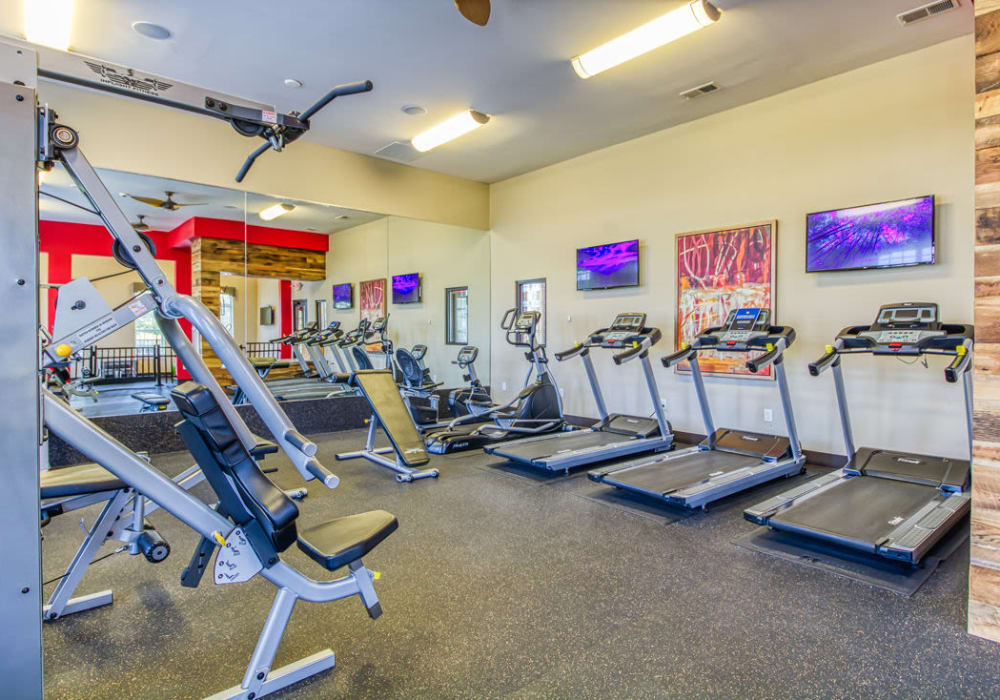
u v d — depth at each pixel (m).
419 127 5.38
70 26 3.53
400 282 6.80
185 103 1.75
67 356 1.46
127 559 2.88
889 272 4.13
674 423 5.56
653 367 5.72
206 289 5.35
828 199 4.42
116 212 1.51
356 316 6.42
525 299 7.14
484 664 1.95
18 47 1.12
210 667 1.94
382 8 3.34
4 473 1.12
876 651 2.03
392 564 2.80
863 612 2.32
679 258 5.42
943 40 3.83
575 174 6.43
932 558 2.82
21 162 1.12
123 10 3.34
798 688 1.82
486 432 5.55
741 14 3.45
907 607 2.36
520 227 7.16
